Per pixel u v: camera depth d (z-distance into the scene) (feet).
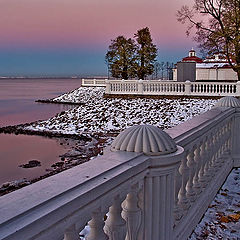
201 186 11.19
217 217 10.89
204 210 11.13
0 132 49.21
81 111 62.64
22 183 23.44
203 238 9.42
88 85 126.72
